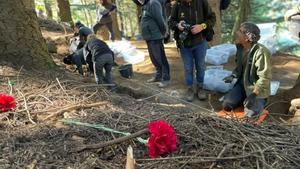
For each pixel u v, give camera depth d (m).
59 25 10.88
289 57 9.01
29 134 3.47
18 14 5.80
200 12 5.96
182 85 7.21
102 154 3.10
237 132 3.22
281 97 6.31
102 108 4.10
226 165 2.83
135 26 21.69
